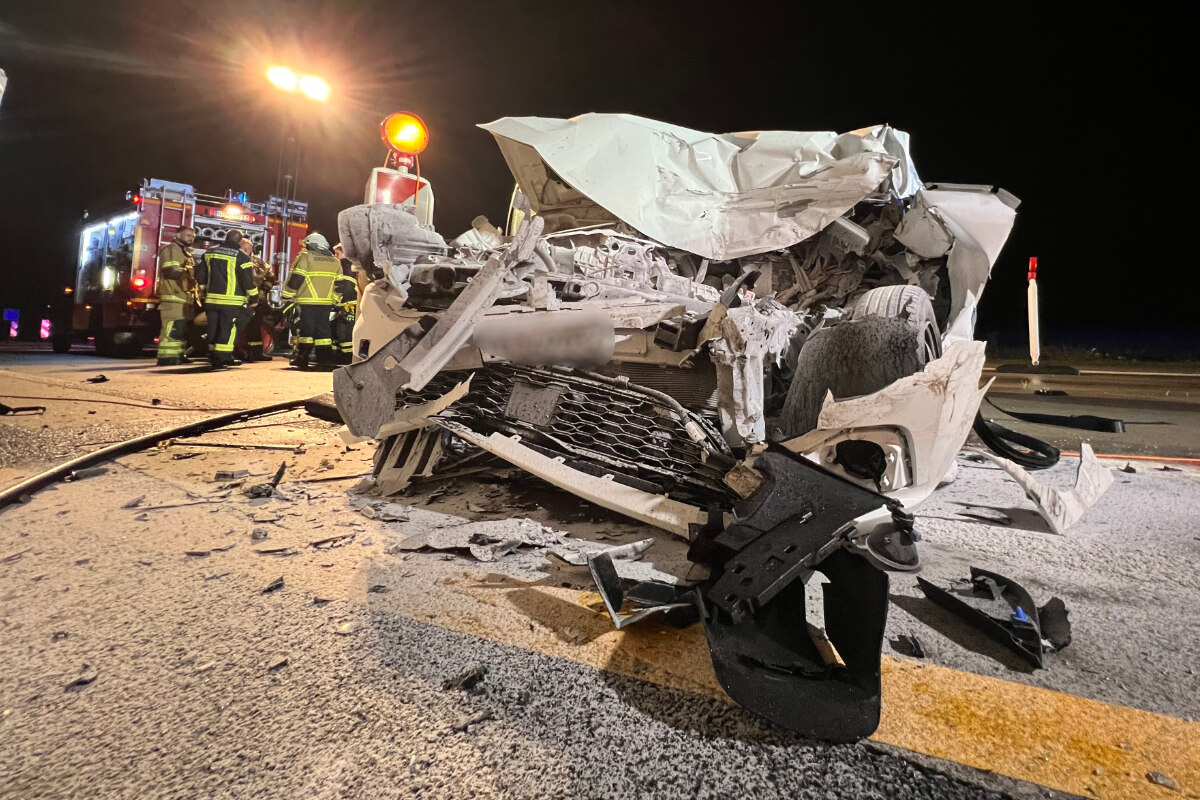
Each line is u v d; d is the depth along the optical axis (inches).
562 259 112.8
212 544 84.6
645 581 71.5
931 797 42.7
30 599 67.2
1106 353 696.4
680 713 50.8
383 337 103.5
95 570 75.2
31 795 40.6
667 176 145.3
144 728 47.2
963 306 135.7
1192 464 156.6
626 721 49.6
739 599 53.6
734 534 61.2
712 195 144.7
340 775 43.0
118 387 244.2
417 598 69.9
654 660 58.5
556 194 160.2
